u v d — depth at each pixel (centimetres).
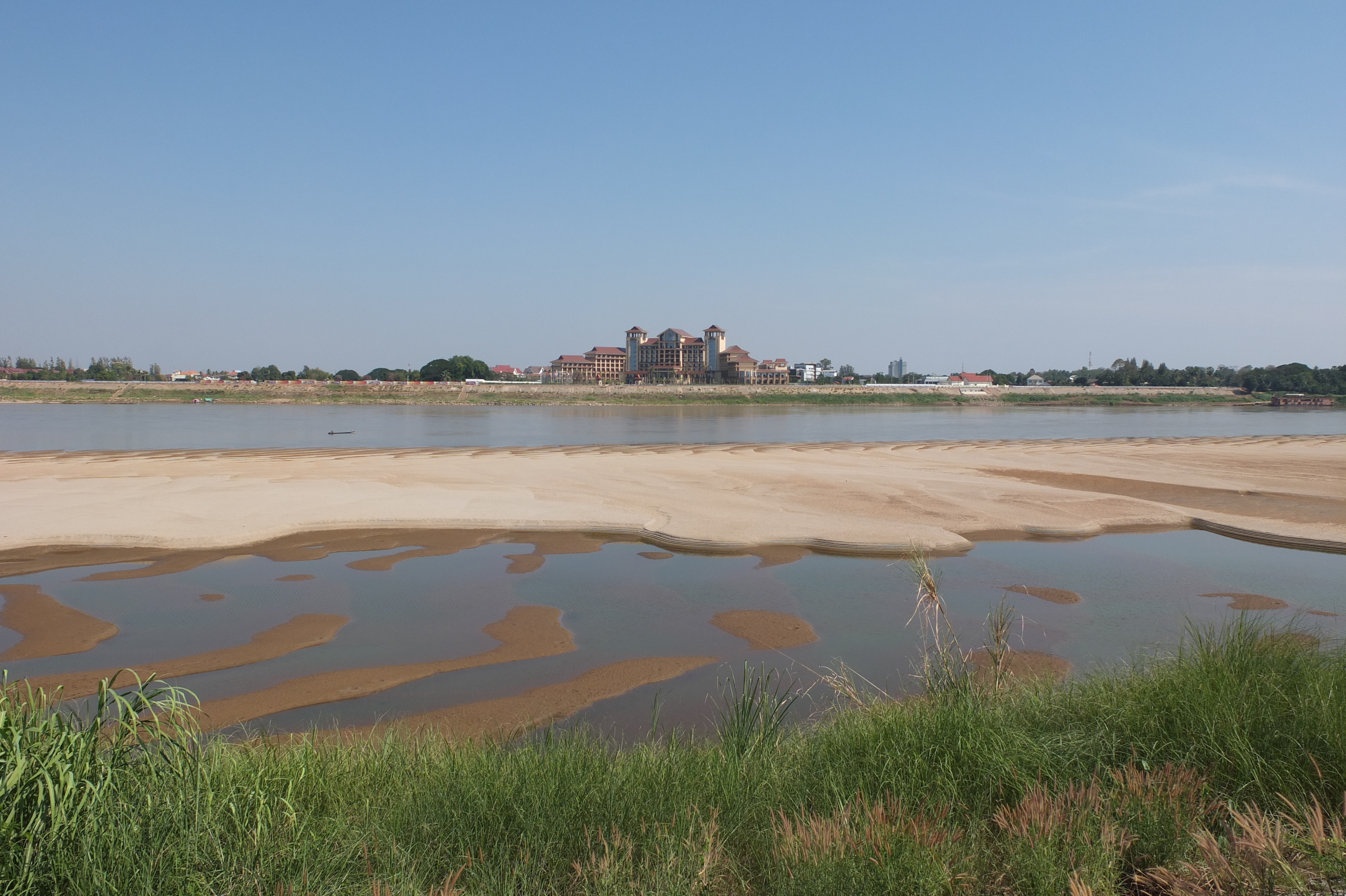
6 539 2109
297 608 1617
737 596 1730
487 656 1344
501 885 482
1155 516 2597
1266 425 9212
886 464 3969
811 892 454
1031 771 601
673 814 550
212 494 2841
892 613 1597
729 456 4453
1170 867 472
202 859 461
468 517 2495
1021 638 1429
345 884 473
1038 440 5944
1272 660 761
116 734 541
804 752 691
